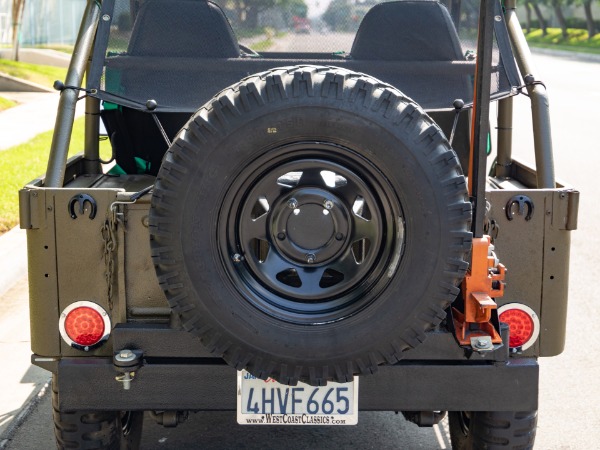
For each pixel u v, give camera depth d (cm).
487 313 314
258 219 309
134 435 404
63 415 350
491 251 318
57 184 350
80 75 381
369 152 296
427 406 325
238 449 431
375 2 410
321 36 416
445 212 295
